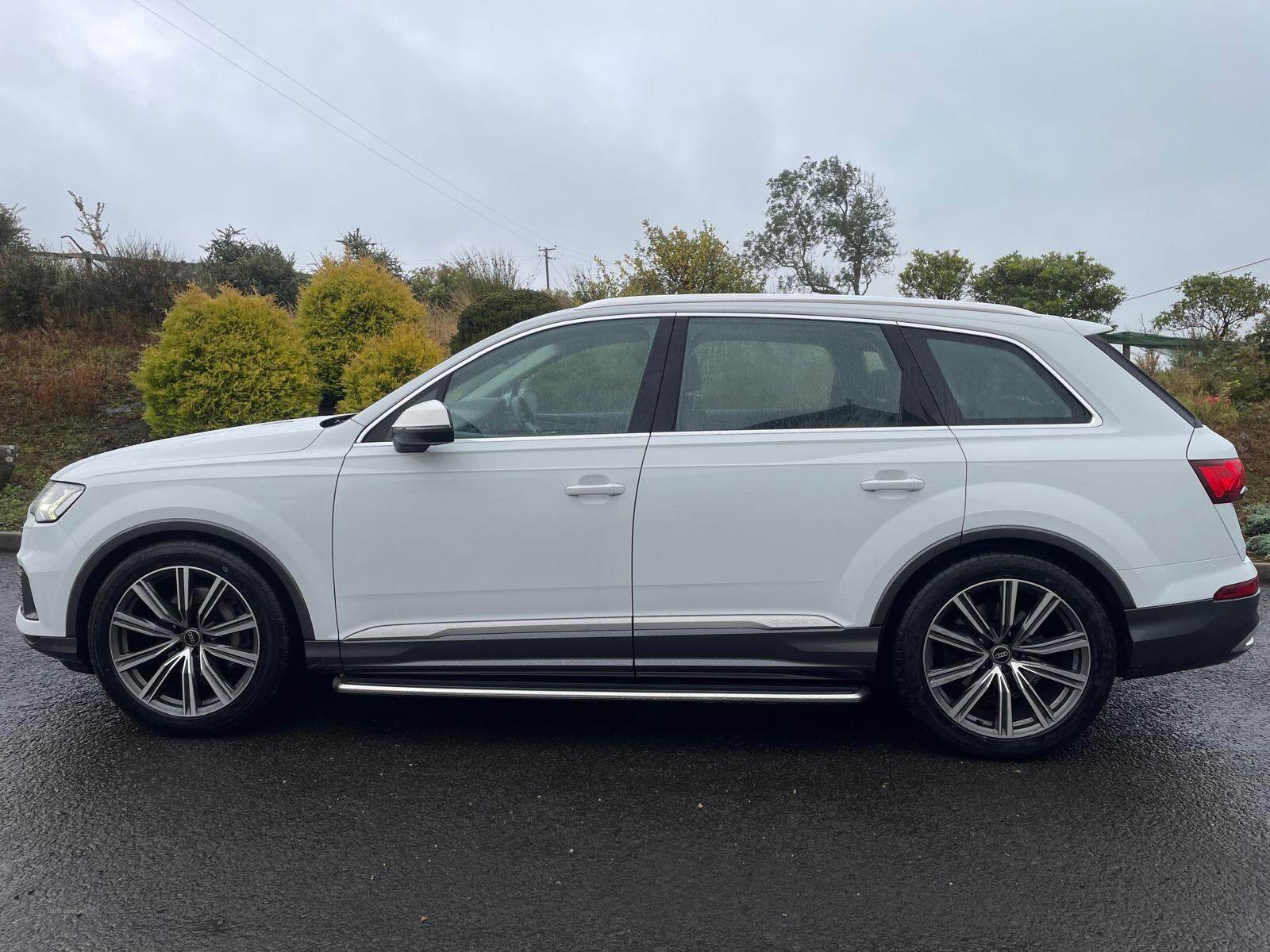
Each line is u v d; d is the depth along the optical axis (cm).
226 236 1559
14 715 397
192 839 294
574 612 355
